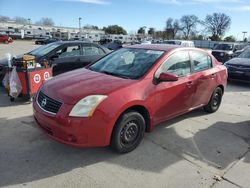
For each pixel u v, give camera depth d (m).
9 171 3.62
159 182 3.57
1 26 89.44
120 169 3.80
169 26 83.25
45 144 4.37
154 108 4.48
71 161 3.93
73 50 8.38
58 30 95.56
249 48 12.07
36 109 4.11
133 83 4.22
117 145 4.04
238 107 7.21
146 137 4.85
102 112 3.75
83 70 5.02
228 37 78.50
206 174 3.82
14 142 4.41
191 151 4.46
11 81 6.38
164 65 4.75
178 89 4.93
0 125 5.06
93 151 4.22
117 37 72.69
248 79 10.30
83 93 3.83
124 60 5.03
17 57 7.25
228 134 5.25
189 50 5.46
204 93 5.81
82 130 3.68
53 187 3.34
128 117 4.04
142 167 3.88
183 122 5.71
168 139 4.84
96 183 3.46
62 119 3.67
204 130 5.36
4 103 6.44
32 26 95.19
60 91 3.97
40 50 8.21
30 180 3.46
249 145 4.83
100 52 9.13
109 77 4.45
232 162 4.20
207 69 5.91
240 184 3.64
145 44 5.66
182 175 3.75
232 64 10.68
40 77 6.70
